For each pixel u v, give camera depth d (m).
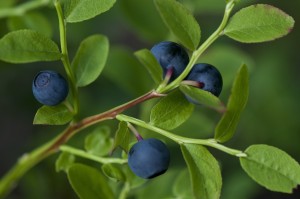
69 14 0.21
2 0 0.28
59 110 0.21
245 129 0.38
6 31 0.29
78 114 0.22
